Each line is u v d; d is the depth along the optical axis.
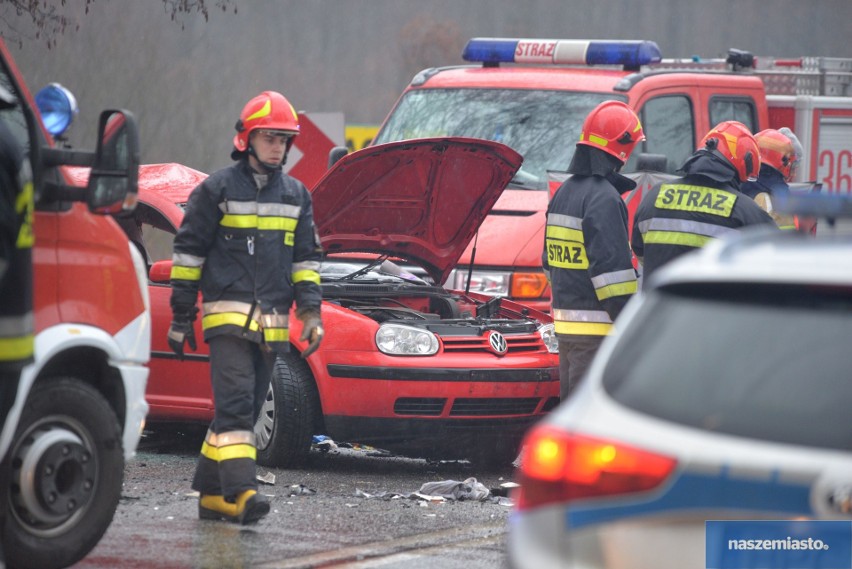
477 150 26.81
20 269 13.70
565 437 10.33
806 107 42.41
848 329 9.79
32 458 15.90
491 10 106.38
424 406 25.03
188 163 62.47
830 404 9.57
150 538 18.84
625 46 36.56
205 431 29.98
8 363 13.67
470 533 20.08
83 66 57.31
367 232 28.19
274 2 87.25
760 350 9.96
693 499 9.75
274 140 19.75
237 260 19.70
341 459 27.36
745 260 10.40
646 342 10.49
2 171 13.41
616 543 10.00
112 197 15.65
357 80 91.75
